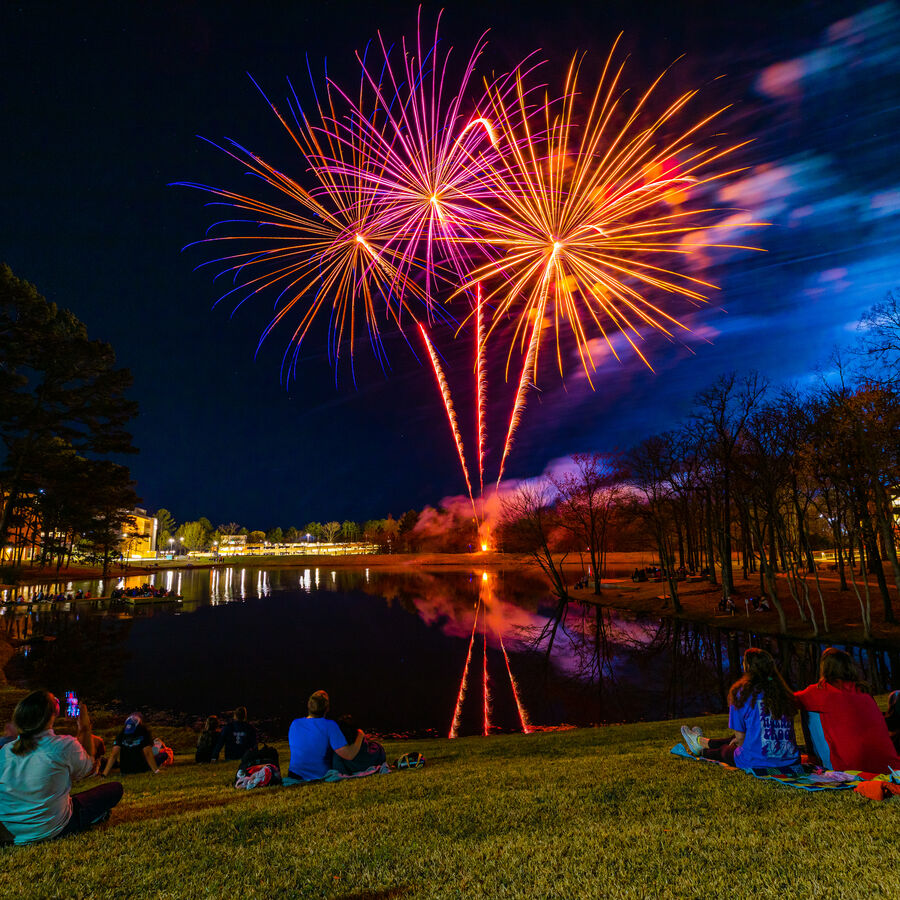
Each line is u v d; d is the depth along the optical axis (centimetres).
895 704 622
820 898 320
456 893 351
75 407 5116
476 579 9381
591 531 5972
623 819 473
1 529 4766
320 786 684
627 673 2550
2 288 4281
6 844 467
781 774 548
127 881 389
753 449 3512
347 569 14025
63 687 2362
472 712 2033
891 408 2514
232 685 2441
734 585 4644
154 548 19962
